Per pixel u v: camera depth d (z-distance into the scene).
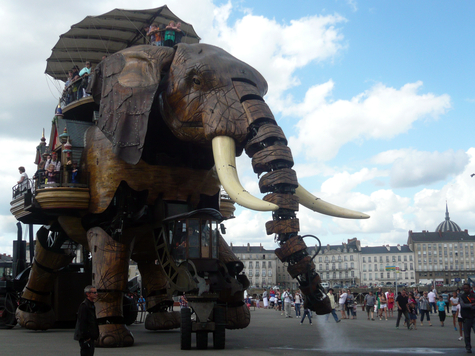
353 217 10.22
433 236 160.88
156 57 11.83
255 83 11.30
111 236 12.21
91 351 7.14
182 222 11.19
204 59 11.24
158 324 15.55
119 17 18.75
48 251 15.16
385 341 13.25
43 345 11.78
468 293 11.04
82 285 16.61
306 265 9.18
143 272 15.68
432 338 14.33
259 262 160.50
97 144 12.72
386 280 159.25
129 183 12.07
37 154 17.64
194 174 12.55
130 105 11.49
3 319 17.33
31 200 13.36
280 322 21.80
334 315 21.11
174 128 11.41
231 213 15.83
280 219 9.38
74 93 15.93
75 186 12.51
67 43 20.25
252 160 9.90
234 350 10.66
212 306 10.84
